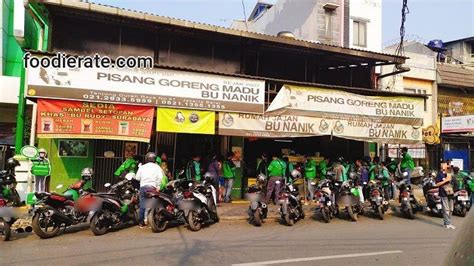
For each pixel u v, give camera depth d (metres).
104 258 6.01
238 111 11.40
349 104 12.98
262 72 13.66
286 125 12.01
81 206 7.82
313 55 13.87
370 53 13.52
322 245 7.23
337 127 12.72
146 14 10.44
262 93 11.73
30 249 6.58
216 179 11.96
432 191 11.44
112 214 8.21
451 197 9.74
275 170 11.51
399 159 15.68
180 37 12.15
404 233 8.70
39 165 10.02
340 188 10.57
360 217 11.19
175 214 8.68
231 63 12.84
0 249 6.58
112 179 11.55
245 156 13.84
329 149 15.32
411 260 6.16
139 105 10.33
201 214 8.71
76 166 11.20
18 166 10.40
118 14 10.16
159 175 8.55
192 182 9.34
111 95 10.02
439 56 26.11
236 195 13.20
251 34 11.77
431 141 17.88
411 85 19.77
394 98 13.71
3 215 7.21
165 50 12.00
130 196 8.87
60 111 9.69
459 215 12.01
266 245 7.16
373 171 13.09
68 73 9.68
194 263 5.77
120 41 11.49
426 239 8.01
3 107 14.09
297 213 9.84
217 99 11.16
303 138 14.94
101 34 11.30
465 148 20.39
